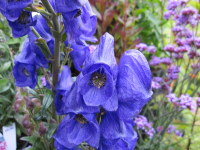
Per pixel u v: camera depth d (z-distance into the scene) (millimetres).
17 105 129
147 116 283
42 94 139
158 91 256
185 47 228
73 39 102
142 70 97
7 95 195
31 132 132
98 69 98
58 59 116
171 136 259
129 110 101
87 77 95
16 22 97
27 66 120
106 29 283
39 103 126
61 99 118
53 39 118
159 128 225
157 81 236
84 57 122
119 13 298
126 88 96
